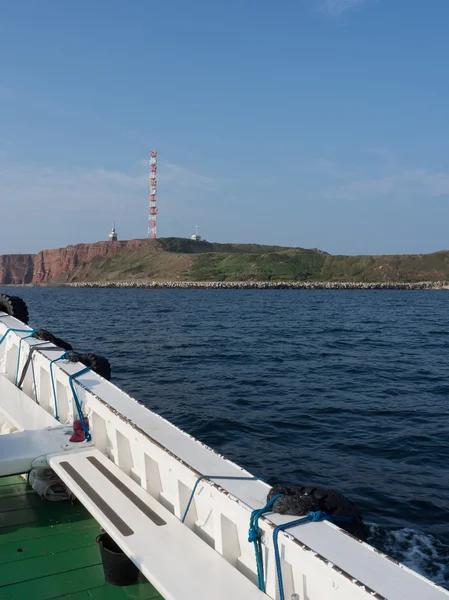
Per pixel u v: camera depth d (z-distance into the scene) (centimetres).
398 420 1293
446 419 1299
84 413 549
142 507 394
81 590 365
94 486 424
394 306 7244
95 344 2741
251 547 330
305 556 277
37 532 438
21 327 842
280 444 1100
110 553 361
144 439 437
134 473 473
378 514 781
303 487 354
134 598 358
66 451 486
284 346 2702
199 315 5144
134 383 1725
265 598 295
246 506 326
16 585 370
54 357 662
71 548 416
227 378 1814
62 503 487
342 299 9525
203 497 368
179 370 1966
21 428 566
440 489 876
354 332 3541
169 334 3275
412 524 750
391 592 241
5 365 802
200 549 343
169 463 403
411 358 2334
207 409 1383
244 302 8225
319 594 278
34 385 699
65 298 9962
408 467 975
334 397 1535
